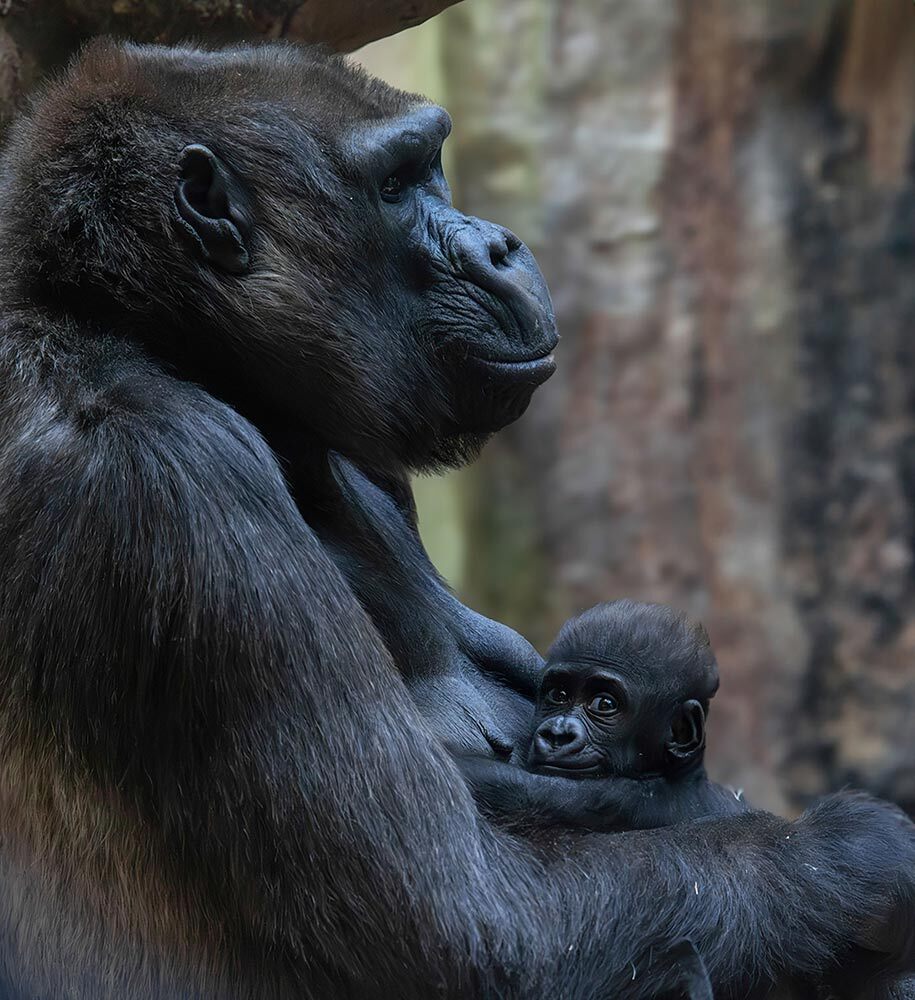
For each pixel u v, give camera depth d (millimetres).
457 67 22484
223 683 7004
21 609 7227
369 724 7117
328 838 6973
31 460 7262
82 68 8320
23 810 7457
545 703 9148
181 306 7828
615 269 21328
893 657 19891
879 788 19859
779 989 7812
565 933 7223
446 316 8250
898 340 19875
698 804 9000
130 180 7812
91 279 7738
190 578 7000
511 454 22125
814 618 20203
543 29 21766
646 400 21297
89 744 7242
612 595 21641
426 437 8484
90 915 7457
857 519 20078
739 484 20672
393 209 8266
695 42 20594
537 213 21781
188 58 8305
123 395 7371
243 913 7184
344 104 8242
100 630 7098
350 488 9062
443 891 7012
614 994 7219
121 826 7320
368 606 8438
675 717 8992
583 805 8430
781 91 20109
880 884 7902
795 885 7715
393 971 6988
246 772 6996
